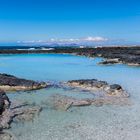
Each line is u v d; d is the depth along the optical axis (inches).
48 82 1154.7
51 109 736.3
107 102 817.5
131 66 1881.2
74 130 585.9
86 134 561.6
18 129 589.0
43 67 1812.3
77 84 1068.5
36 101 810.8
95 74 1456.7
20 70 1631.4
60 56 2945.4
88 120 653.3
